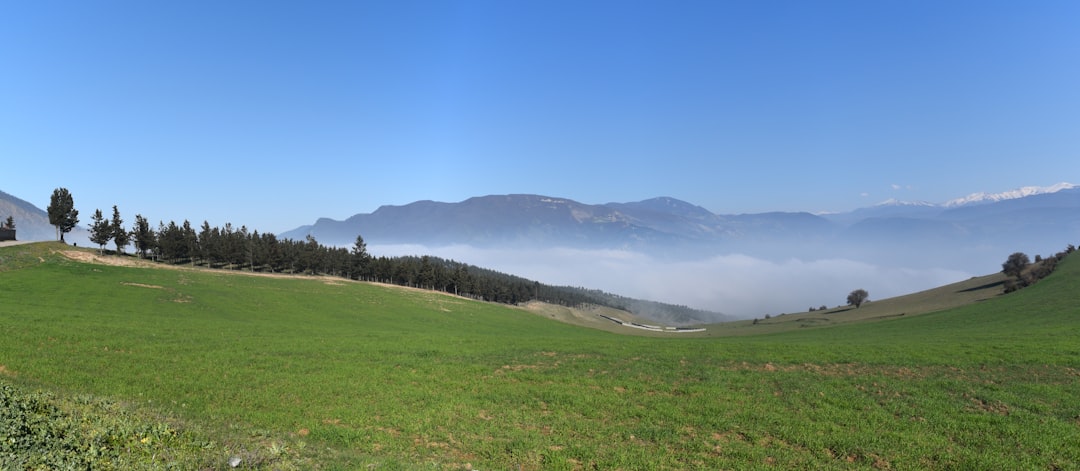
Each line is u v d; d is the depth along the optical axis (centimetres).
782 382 3228
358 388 2923
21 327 3872
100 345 3550
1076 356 3688
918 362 3666
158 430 1694
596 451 2162
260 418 2352
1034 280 12481
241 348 3853
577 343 4972
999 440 2294
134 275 10081
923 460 2123
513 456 2091
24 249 10650
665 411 2684
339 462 1750
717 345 4828
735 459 2131
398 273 17938
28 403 1719
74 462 1351
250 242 15700
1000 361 3606
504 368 3606
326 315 9306
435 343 4688
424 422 2425
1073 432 2353
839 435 2358
